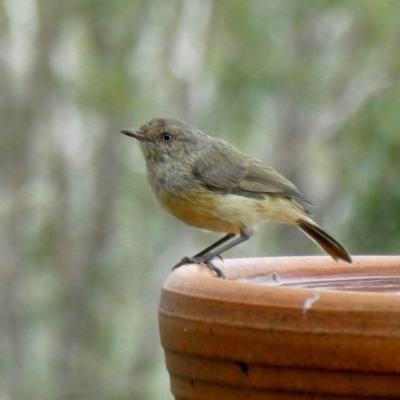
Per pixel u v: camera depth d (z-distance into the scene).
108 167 20.47
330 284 5.50
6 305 20.33
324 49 17.39
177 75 18.84
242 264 5.43
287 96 17.81
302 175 18.58
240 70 17.16
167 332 4.62
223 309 4.32
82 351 19.92
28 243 20.62
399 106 15.25
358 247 13.60
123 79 18.28
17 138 20.41
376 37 17.08
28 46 20.33
